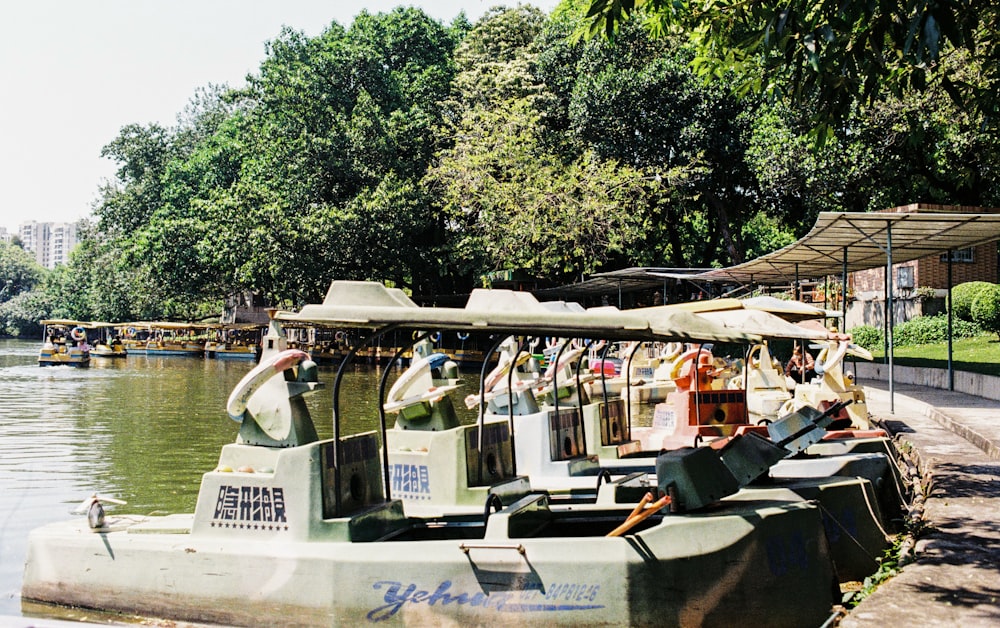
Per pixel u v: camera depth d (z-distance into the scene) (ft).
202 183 166.09
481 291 28.78
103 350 184.03
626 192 118.32
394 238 133.90
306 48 147.13
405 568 21.70
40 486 43.29
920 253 67.62
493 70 138.62
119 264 183.11
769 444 26.20
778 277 94.07
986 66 32.65
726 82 104.99
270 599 22.40
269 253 133.59
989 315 84.17
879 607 18.44
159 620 23.27
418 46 152.76
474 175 124.57
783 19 24.89
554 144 131.64
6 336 386.52
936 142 81.56
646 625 20.75
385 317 21.99
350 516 23.03
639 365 64.13
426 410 32.19
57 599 24.38
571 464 33.63
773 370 46.91
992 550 22.95
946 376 67.51
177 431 63.98
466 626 21.30
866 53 25.99
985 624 17.42
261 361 24.39
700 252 157.58
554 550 21.26
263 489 23.29
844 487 27.37
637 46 120.57
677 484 22.50
